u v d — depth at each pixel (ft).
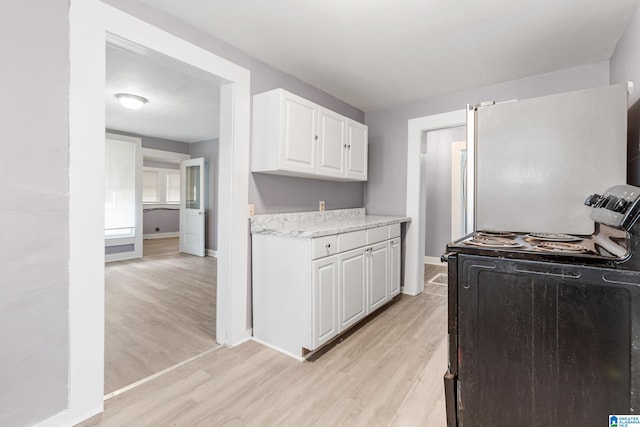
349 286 7.69
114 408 5.09
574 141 5.13
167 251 20.43
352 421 4.83
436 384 5.80
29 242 4.32
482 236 4.87
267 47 7.25
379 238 9.05
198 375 6.06
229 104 7.26
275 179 8.47
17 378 4.26
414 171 11.03
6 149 4.11
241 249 7.46
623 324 2.93
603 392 3.02
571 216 5.18
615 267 2.93
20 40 4.18
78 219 4.74
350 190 11.63
